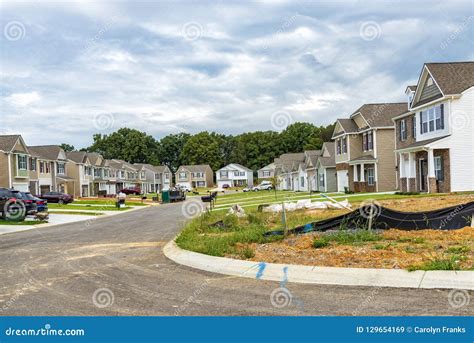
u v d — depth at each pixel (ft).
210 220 61.16
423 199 78.13
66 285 29.12
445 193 88.22
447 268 26.86
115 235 59.93
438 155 96.58
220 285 27.89
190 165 393.29
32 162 184.44
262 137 387.55
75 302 24.88
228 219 56.59
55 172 209.05
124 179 308.19
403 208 64.54
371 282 26.23
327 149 174.09
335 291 25.17
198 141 414.41
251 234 43.27
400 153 112.98
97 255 41.86
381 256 31.60
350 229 43.52
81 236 60.54
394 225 44.06
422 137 104.06
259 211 71.36
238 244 40.63
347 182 145.38
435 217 44.21
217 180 374.84
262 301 23.94
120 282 29.53
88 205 156.76
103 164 270.26
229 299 24.56
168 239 52.85
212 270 32.65
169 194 189.67
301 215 61.57
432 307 21.67
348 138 142.10
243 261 33.35
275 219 58.70
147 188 350.64
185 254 38.11
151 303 24.26
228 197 168.25
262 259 33.58
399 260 29.96
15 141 163.84
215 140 426.51
